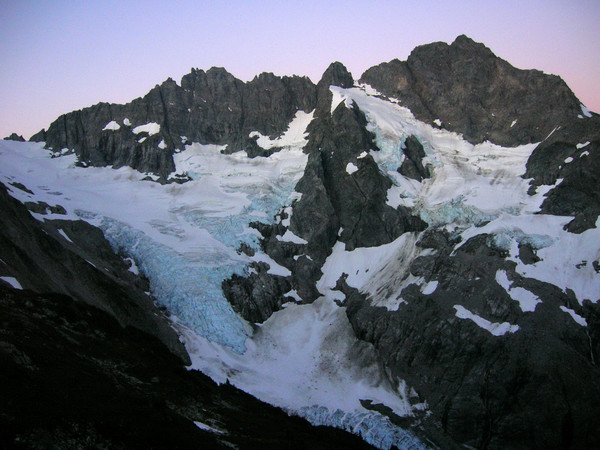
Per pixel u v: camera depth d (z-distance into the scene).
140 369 74.94
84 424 48.59
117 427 51.00
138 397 60.91
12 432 43.16
